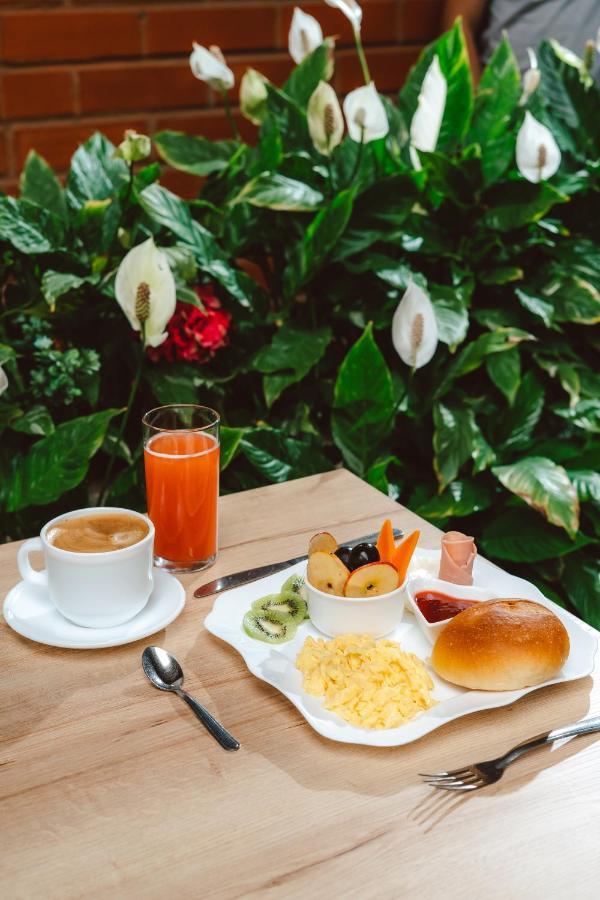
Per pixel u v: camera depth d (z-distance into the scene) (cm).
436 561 98
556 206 181
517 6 261
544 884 63
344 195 150
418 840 66
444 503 162
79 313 154
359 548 88
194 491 97
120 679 83
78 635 88
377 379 139
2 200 149
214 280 165
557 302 170
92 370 147
